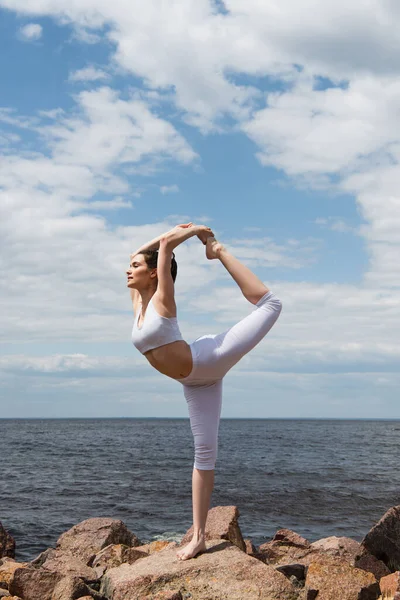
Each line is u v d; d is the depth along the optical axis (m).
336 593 4.61
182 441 69.69
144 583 4.50
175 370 4.34
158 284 4.27
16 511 17.83
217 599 4.31
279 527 15.36
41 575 5.63
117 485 24.86
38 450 50.38
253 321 4.38
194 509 4.90
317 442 70.25
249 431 119.81
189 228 4.32
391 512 6.39
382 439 82.81
